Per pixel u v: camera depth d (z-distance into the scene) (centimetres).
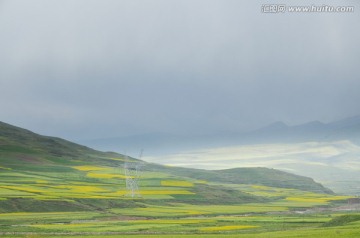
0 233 14112
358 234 11006
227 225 16262
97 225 16350
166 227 15675
